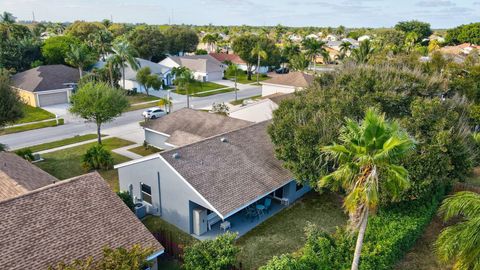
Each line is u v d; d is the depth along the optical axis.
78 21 104.50
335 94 24.22
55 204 14.95
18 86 53.16
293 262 14.27
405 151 12.02
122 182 23.83
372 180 11.85
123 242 14.70
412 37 91.00
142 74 60.31
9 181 18.98
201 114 34.28
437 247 15.69
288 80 55.41
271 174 22.33
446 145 18.41
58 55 68.44
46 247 13.31
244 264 17.38
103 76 57.53
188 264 15.35
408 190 18.03
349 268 14.48
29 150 30.52
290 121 22.09
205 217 20.06
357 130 12.62
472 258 12.91
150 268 15.46
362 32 178.62
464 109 24.17
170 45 100.12
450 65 37.44
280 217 21.98
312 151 20.12
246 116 36.47
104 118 33.12
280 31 156.00
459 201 13.66
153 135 34.84
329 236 16.77
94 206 15.62
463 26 111.00
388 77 25.00
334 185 18.78
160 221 21.38
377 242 16.31
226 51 119.06
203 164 21.00
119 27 114.12
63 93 54.47
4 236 13.02
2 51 65.31
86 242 14.08
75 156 32.44
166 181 20.58
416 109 20.30
